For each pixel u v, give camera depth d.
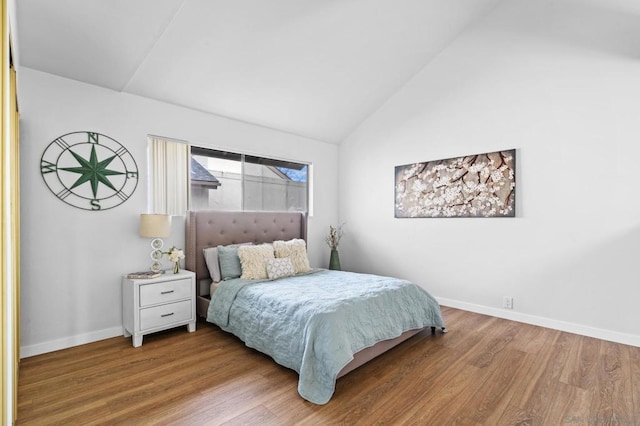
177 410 1.87
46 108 2.68
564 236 3.18
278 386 2.15
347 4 2.97
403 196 4.43
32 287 2.61
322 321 2.19
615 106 2.92
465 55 3.84
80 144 2.84
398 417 1.81
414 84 4.31
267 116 4.10
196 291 3.46
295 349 2.26
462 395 2.03
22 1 2.04
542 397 2.00
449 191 3.97
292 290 2.81
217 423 1.76
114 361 2.50
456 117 3.92
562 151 3.18
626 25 2.87
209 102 3.56
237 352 2.69
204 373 2.32
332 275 3.61
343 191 5.22
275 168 4.55
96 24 2.33
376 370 2.37
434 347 2.79
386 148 4.64
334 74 3.77
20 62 2.54
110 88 3.00
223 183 3.98
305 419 1.80
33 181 2.62
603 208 2.97
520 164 3.43
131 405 1.92
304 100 4.02
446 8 3.42
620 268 2.89
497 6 3.60
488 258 3.66
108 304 2.99
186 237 3.53
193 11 2.54
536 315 3.35
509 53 3.51
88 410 1.86
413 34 3.61
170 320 2.99
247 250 3.45
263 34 2.95
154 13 2.31
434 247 4.13
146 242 3.23
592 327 3.03
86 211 2.88
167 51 2.81
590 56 3.04
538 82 3.33
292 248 3.83
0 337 1.12
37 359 2.52
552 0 3.25
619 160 2.90
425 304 3.08
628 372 2.31
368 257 4.88
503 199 3.54
